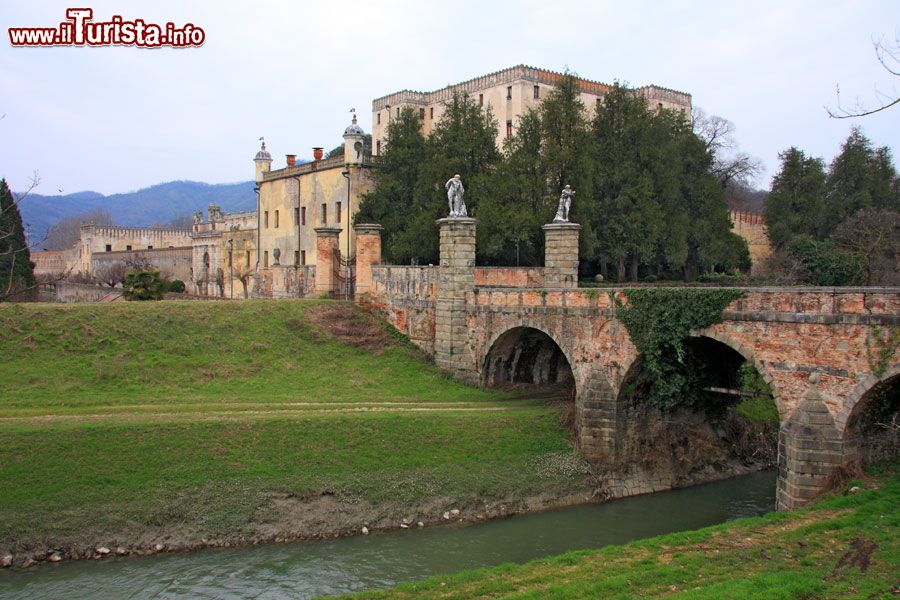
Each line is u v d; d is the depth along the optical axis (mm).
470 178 55406
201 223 110375
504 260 53938
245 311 47375
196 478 30250
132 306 45000
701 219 64062
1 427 31062
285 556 27609
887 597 17953
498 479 33656
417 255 56719
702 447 38469
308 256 72688
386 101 96625
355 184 66312
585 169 51375
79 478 29062
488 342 42375
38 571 25859
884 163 74812
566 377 45594
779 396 29281
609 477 35781
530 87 81062
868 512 24594
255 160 81688
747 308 30266
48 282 28703
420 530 30438
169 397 37000
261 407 36625
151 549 27516
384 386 42094
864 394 26891
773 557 22156
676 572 21500
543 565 23672
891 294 26297
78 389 36688
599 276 59125
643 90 90688
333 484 31406
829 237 66062
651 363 34094
